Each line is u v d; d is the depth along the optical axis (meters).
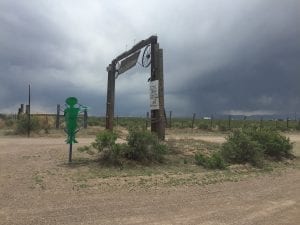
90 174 12.39
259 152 16.28
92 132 30.23
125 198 9.95
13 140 23.02
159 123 17.97
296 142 27.19
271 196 10.81
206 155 16.33
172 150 16.75
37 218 8.09
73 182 11.32
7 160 14.37
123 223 8.01
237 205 9.72
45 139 24.39
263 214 9.02
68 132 14.25
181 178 12.56
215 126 46.50
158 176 12.64
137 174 12.71
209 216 8.70
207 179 12.71
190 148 17.83
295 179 13.53
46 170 12.75
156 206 9.32
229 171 14.23
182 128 43.91
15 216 8.16
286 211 9.35
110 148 14.25
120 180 11.82
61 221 7.98
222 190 11.34
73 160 14.52
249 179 13.18
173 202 9.74
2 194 9.80
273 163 16.70
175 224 8.07
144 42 19.02
